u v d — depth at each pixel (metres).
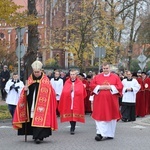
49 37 33.31
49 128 12.04
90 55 32.69
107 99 12.73
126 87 18.16
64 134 13.80
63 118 14.10
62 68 42.88
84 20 30.72
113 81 12.89
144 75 20.89
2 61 40.56
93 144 11.84
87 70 36.03
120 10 38.94
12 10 19.30
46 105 11.95
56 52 46.00
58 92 19.17
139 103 20.30
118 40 39.88
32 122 11.81
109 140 12.60
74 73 14.47
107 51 33.09
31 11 21.34
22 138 12.81
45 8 40.97
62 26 33.19
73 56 33.25
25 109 12.01
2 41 36.72
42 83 12.03
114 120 12.82
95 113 12.73
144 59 32.81
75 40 31.92
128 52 43.44
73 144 11.81
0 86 28.05
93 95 13.12
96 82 12.98
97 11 31.61
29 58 22.30
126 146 11.57
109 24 32.69
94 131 14.57
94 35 31.97
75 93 14.17
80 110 14.09
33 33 22.19
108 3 33.41
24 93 11.95
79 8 32.12
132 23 42.12
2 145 11.58
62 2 34.44
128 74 18.36
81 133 14.07
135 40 46.72
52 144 11.78
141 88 20.27
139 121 18.09
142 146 11.59
